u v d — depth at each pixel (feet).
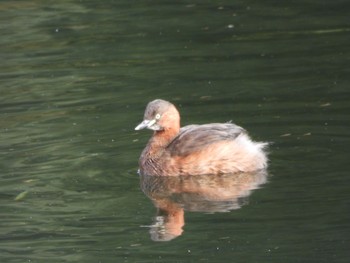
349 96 55.31
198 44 68.03
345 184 43.14
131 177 46.70
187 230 39.88
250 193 43.57
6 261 37.52
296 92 56.75
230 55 65.21
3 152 49.98
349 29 69.00
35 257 37.73
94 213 41.98
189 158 47.32
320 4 75.92
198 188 45.19
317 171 44.96
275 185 44.04
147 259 37.24
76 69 64.44
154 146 48.57
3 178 46.47
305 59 63.21
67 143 51.03
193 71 62.23
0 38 72.18
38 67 65.41
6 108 57.52
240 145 47.39
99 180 46.21
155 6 78.28
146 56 66.23
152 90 59.11
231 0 79.05
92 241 39.19
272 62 63.00
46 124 54.19
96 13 77.20
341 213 40.22
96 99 58.18
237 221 40.40
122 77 62.18
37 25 74.74
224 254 37.29
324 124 51.11
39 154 49.62
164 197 43.96
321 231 38.78
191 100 56.54
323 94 55.98
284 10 75.00
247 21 72.84
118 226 40.73
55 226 40.91
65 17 76.74
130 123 53.62
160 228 40.04
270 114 53.36
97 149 50.14
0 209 42.75
